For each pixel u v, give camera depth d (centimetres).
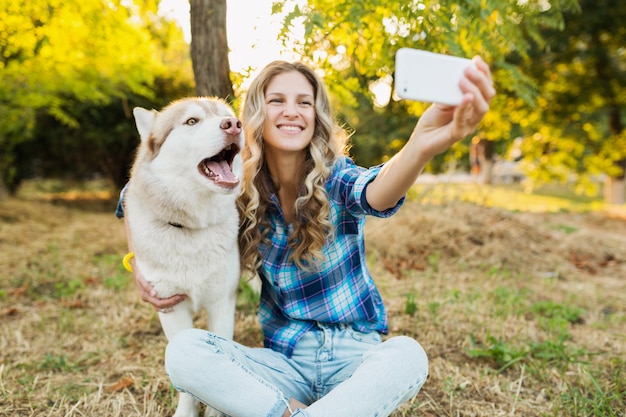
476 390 129
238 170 119
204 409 122
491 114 505
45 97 376
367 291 111
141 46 341
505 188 967
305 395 104
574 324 183
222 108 123
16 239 324
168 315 118
